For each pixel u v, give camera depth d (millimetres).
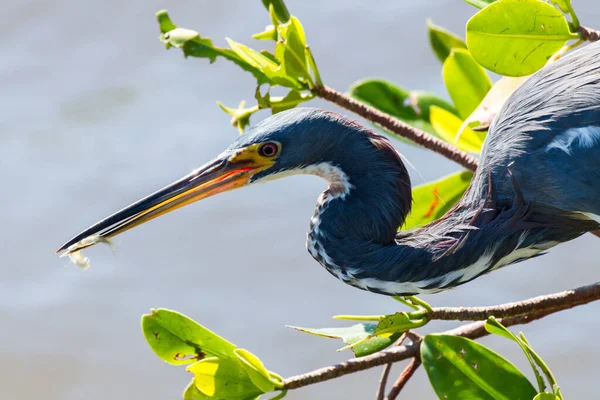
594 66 6402
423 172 13352
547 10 6363
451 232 6598
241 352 5727
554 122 6371
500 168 6559
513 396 5641
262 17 15773
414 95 8375
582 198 6328
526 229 6645
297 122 6473
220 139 14625
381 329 5688
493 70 6625
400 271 6543
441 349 5734
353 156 6504
